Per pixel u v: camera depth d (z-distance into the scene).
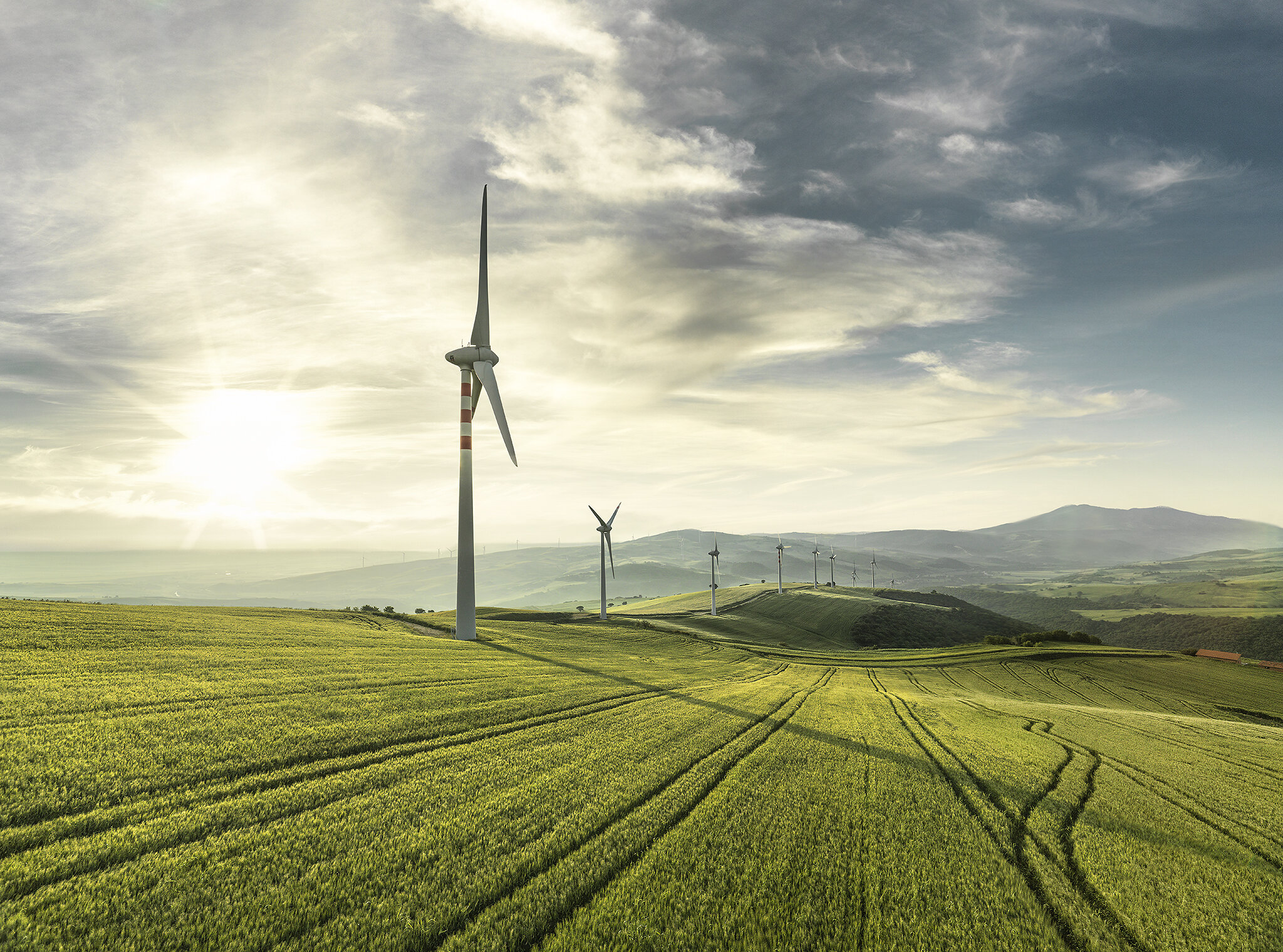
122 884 9.05
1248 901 10.06
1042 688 58.97
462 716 21.36
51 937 7.76
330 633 42.56
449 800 13.07
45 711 17.30
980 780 16.67
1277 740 26.52
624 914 8.84
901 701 35.78
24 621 30.94
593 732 20.47
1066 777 17.42
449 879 9.65
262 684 23.38
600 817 12.41
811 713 27.89
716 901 9.31
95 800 11.91
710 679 42.31
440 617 77.25
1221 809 15.06
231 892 8.96
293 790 13.23
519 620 87.31
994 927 8.93
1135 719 31.55
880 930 8.73
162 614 42.03
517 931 8.30
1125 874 10.94
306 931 8.17
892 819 13.15
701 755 17.88
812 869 10.49
